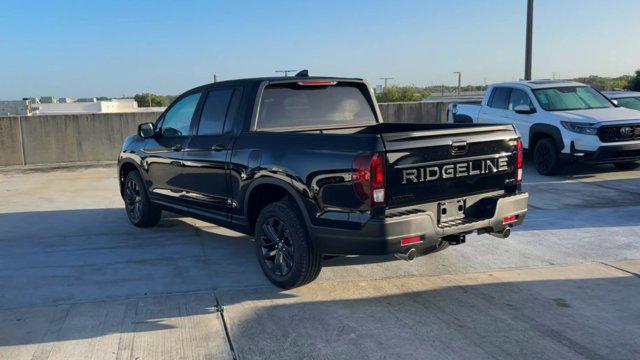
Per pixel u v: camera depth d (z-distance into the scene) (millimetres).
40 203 9016
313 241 4449
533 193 9086
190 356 3684
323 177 4277
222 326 4137
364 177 4008
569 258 5684
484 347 3775
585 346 3781
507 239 6410
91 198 9430
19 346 3834
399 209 4191
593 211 7703
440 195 4410
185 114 6160
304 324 4164
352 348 3779
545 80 12188
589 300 4570
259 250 5004
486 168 4668
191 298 4703
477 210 4719
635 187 9398
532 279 5086
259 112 5250
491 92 12602
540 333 3980
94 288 4945
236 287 4961
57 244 6430
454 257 5770
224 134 5422
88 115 14234
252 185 4949
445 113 16609
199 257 5887
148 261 5742
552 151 10625
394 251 4086
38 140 14000
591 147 9961
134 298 4699
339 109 5824
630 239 6309
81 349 3787
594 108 10992
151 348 3801
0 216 8016
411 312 4371
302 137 4574
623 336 3922
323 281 5098
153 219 7078
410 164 4156
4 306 4535
